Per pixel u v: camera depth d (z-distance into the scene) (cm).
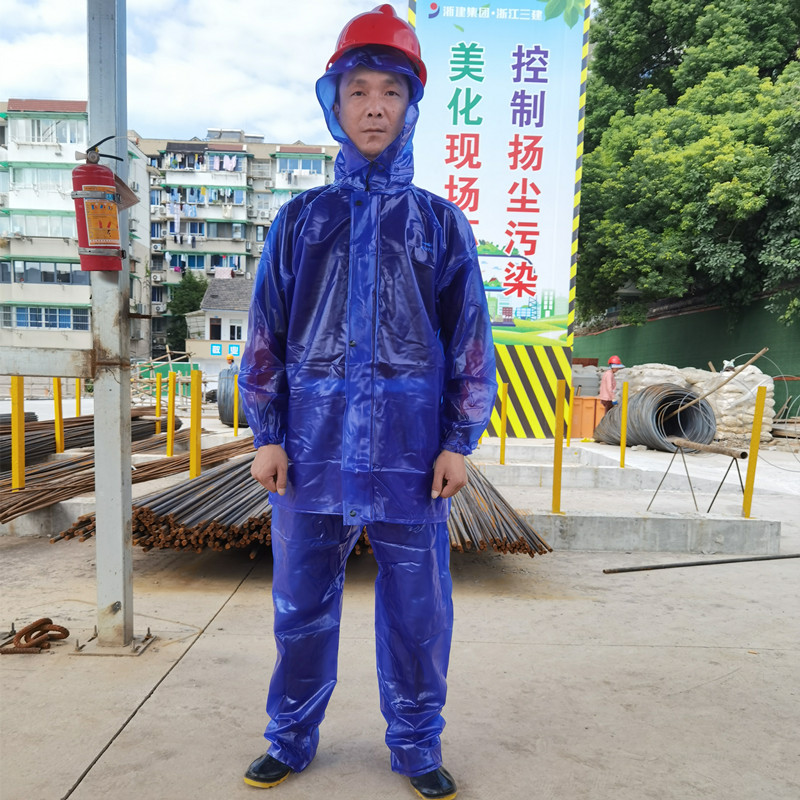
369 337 171
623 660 275
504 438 785
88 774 185
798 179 1483
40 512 463
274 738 187
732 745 209
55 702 225
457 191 936
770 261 1574
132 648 266
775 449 1179
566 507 609
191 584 363
